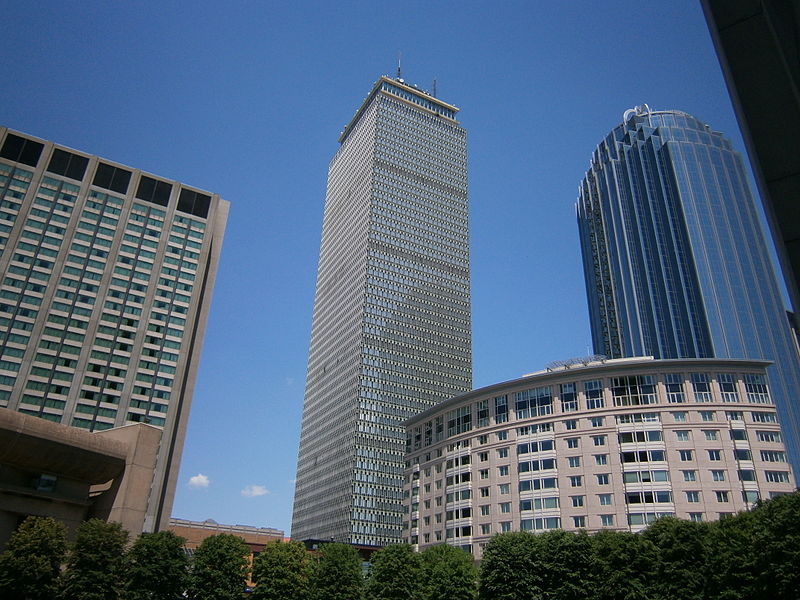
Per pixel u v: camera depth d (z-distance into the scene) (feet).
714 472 313.32
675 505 309.22
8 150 515.91
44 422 282.56
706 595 203.00
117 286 519.19
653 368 345.10
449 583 279.49
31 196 510.99
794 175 30.71
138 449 317.63
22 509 276.00
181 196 586.86
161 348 517.55
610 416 340.39
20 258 487.20
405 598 282.97
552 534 253.03
